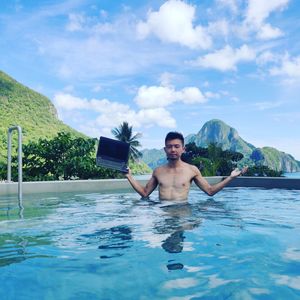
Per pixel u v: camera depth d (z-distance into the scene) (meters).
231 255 1.95
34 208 4.02
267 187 7.40
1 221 3.09
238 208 3.94
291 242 2.24
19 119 110.81
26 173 12.91
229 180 4.20
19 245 2.19
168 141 4.16
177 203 4.09
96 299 1.35
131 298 1.36
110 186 6.88
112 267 1.74
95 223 2.94
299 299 1.34
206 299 1.35
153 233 2.52
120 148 4.14
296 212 3.62
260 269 1.70
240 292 1.41
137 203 4.23
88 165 13.17
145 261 1.83
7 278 1.59
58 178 13.08
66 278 1.58
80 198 5.17
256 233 2.52
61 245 2.18
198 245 2.17
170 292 1.42
